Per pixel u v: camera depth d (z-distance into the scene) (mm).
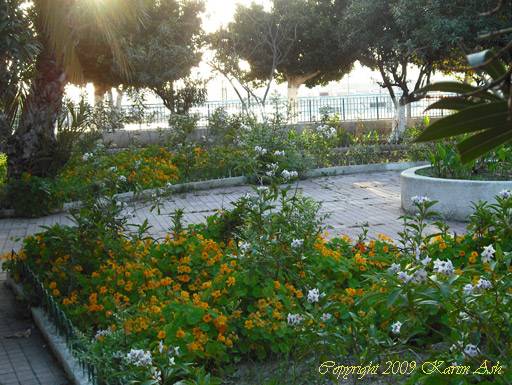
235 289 4930
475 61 1239
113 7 11086
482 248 5664
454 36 17000
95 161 13672
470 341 3092
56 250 6312
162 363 3654
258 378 4297
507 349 3096
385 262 5590
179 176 14758
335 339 3781
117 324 4715
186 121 17766
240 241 6637
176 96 26359
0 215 11898
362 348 3779
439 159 11219
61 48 11367
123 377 3799
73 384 4504
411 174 11016
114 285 5516
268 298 4781
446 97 1396
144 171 13883
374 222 10195
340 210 11352
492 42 17453
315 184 14680
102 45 23625
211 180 14477
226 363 4516
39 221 11531
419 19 18672
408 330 3477
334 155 17891
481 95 1358
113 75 25750
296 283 5285
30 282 6441
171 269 5965
